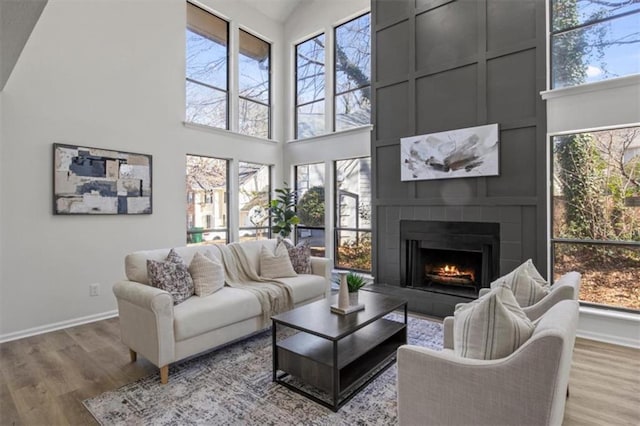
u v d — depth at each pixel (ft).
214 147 17.26
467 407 4.54
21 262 11.34
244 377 8.43
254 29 19.47
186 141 16.05
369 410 7.03
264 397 7.54
